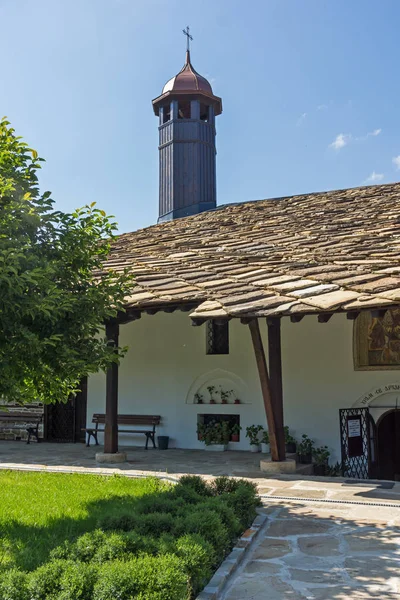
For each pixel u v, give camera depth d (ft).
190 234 49.29
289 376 39.52
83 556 15.01
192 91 62.23
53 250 20.92
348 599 13.93
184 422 42.52
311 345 39.19
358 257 33.19
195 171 61.72
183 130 62.44
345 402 37.78
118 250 47.57
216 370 42.01
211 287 31.53
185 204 61.62
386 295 25.27
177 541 15.49
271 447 31.45
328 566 16.26
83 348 20.39
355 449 33.63
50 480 29.37
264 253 38.06
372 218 42.55
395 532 19.36
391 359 36.88
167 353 43.68
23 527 20.72
